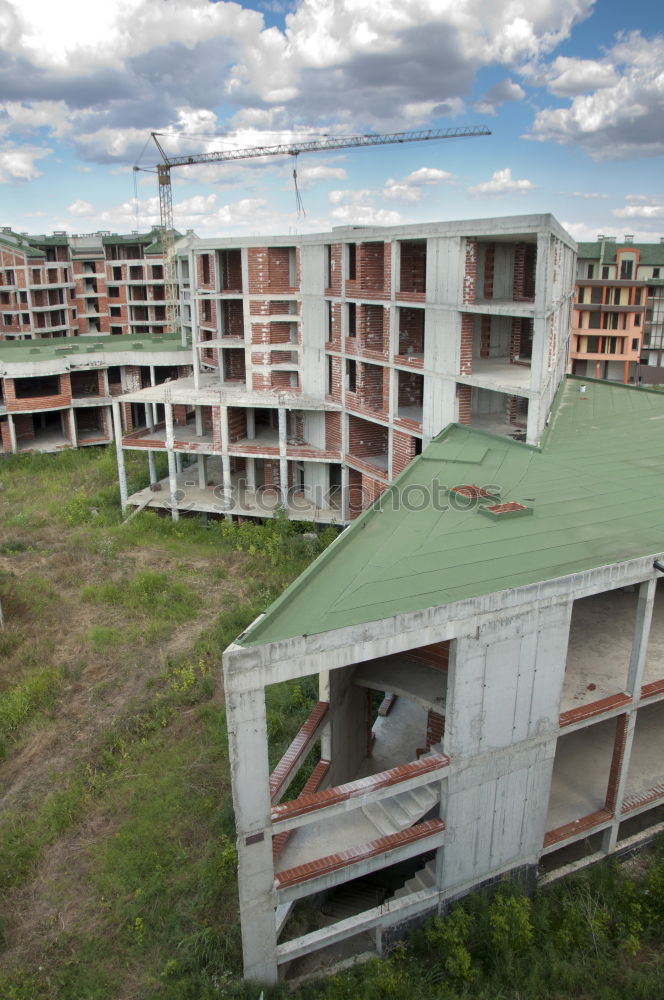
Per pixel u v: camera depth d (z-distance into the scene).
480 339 27.86
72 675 21.48
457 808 12.82
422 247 28.41
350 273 30.16
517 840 13.85
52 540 31.27
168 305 74.75
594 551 13.50
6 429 43.28
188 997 12.43
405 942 13.32
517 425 26.28
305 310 32.50
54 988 12.84
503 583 12.13
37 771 17.80
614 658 15.65
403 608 11.27
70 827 16.17
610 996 12.30
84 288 77.75
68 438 46.06
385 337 27.69
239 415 34.53
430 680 15.47
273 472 34.78
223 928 13.81
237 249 33.50
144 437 35.69
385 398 28.20
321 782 15.05
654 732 17.39
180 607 25.16
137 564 28.95
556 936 13.32
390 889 15.99
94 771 17.72
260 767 10.89
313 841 13.16
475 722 12.41
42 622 24.39
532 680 12.77
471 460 19.66
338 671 15.65
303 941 12.36
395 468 28.19
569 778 15.86
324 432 33.09
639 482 17.69
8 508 35.25
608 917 13.70
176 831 16.06
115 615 24.97
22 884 14.84
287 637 10.40
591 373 68.00
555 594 12.36
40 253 67.62
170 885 14.78
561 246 25.55
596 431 23.20
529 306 21.05
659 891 14.02
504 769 13.09
